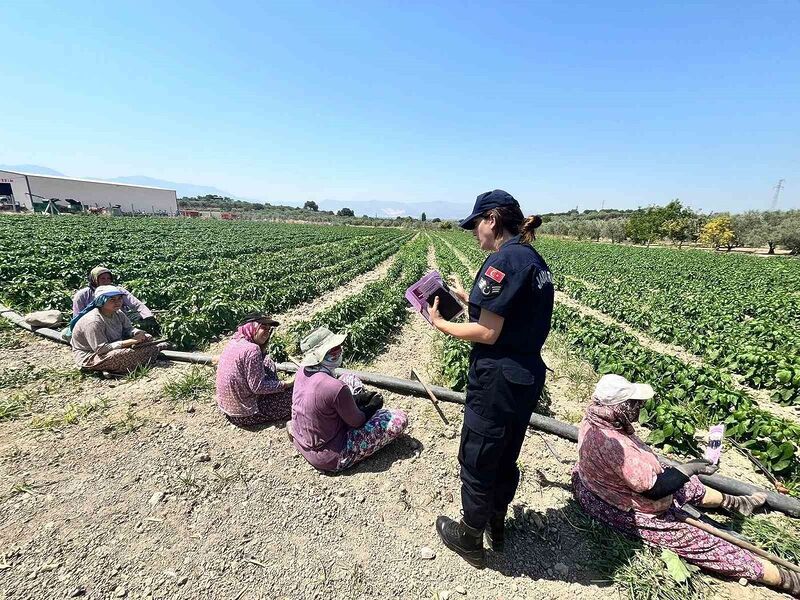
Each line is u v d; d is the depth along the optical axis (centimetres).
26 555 307
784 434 502
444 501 405
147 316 769
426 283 325
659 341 1127
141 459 431
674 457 516
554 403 665
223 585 300
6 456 418
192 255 2153
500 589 315
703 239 5728
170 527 347
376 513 383
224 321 970
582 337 967
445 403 606
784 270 2767
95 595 283
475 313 290
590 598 310
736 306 1494
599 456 362
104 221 4406
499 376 280
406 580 316
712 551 326
